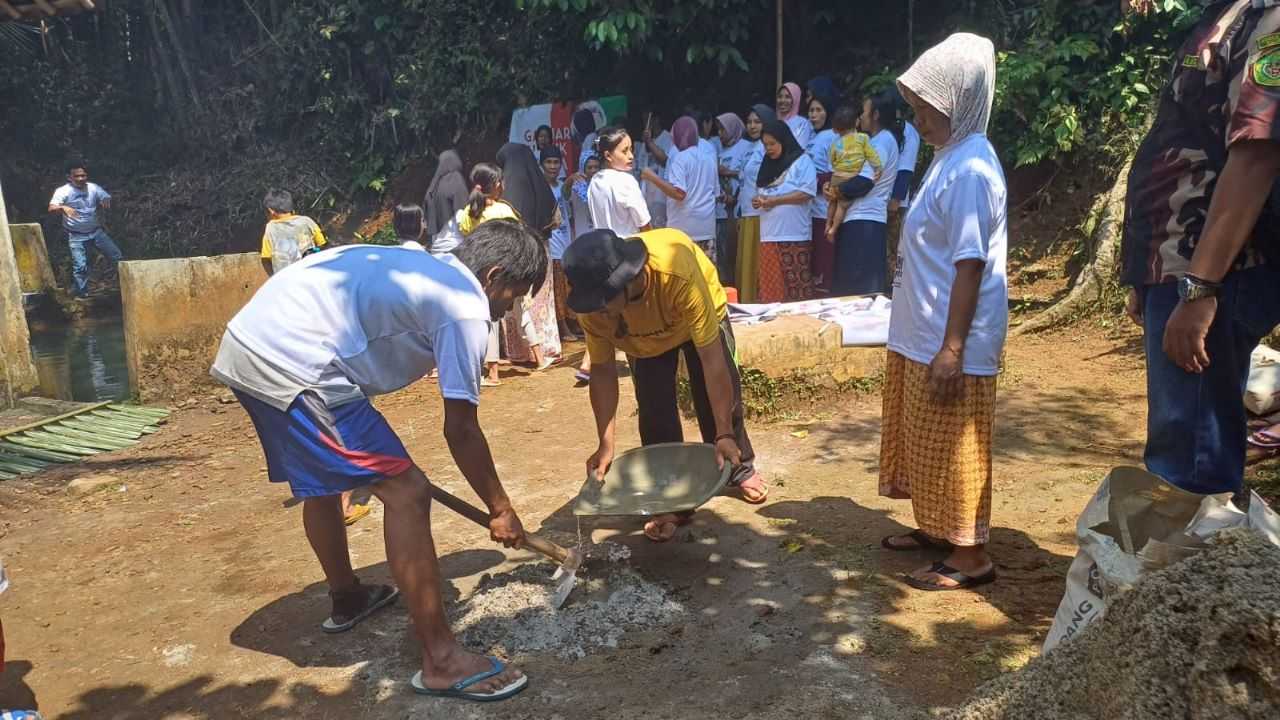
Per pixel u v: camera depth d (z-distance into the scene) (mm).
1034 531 3875
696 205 7773
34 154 17047
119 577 4227
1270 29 2287
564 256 3414
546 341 7578
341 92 15781
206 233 15977
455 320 2875
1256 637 1484
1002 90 9383
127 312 7832
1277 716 1480
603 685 3004
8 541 4789
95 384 8812
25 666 3467
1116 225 7375
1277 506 3781
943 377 3168
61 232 16078
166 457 6168
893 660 3004
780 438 5344
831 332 5922
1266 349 4688
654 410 4102
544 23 12727
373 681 3158
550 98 13211
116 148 17312
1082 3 9523
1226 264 2318
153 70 17484
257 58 16766
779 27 10914
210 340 8164
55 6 8023
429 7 14469
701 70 12203
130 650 3527
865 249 7289
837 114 7148
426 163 14922
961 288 3107
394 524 2939
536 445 5578
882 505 4293
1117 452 4738
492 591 3600
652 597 3516
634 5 10758
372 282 2912
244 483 5469
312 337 2859
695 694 2902
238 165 16578
